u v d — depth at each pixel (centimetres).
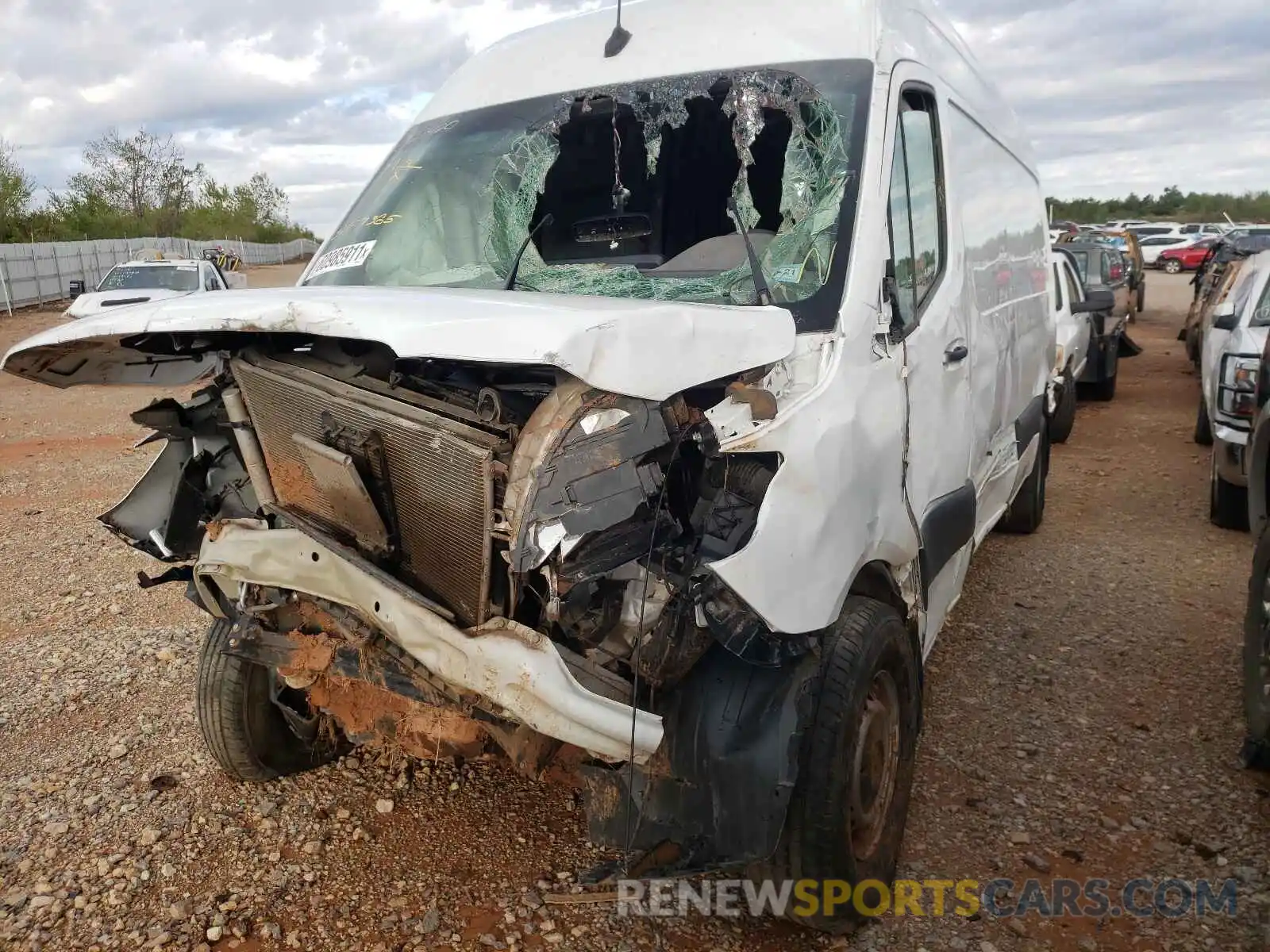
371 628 272
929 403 350
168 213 5706
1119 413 1234
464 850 346
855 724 275
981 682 471
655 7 399
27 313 2759
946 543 370
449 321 224
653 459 242
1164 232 4188
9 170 4181
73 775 397
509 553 227
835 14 358
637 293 326
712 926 307
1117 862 336
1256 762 385
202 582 334
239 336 295
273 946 301
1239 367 679
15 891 327
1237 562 638
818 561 261
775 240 324
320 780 393
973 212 443
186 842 353
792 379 278
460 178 397
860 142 325
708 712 255
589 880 255
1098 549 673
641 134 392
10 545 707
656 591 248
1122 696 455
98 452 1034
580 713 230
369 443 254
